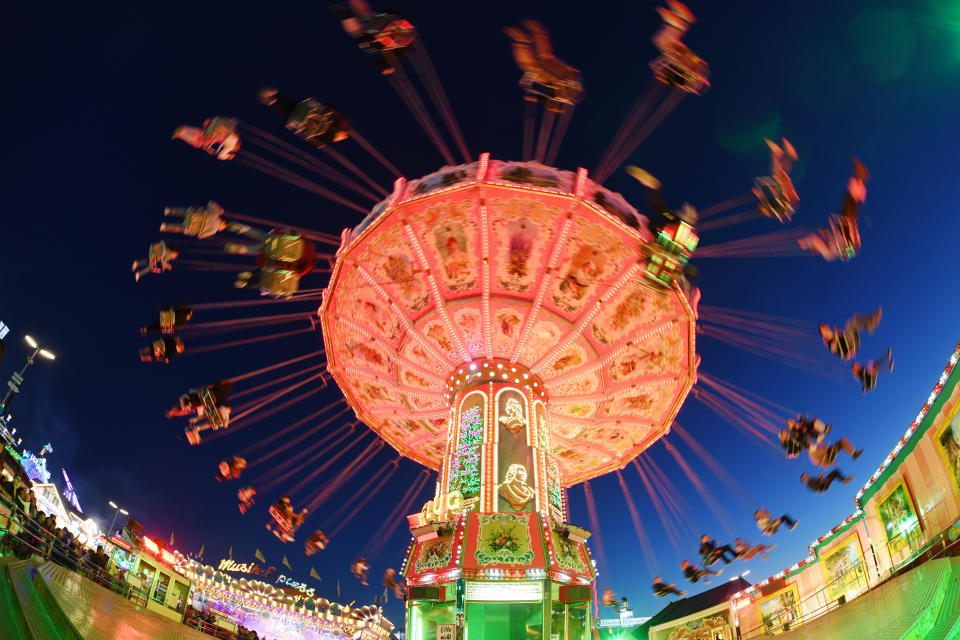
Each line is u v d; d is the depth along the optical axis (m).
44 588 10.35
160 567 20.97
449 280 19.86
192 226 14.80
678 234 14.82
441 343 20.70
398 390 22.23
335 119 13.45
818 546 23.03
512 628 15.38
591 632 15.90
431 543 16.86
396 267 19.44
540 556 15.91
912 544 16.66
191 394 17.05
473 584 15.64
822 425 16.73
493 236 18.72
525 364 20.58
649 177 14.94
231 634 23.19
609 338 20.58
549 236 18.62
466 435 19.22
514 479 18.08
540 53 13.30
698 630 30.39
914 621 10.76
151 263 15.30
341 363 21.84
